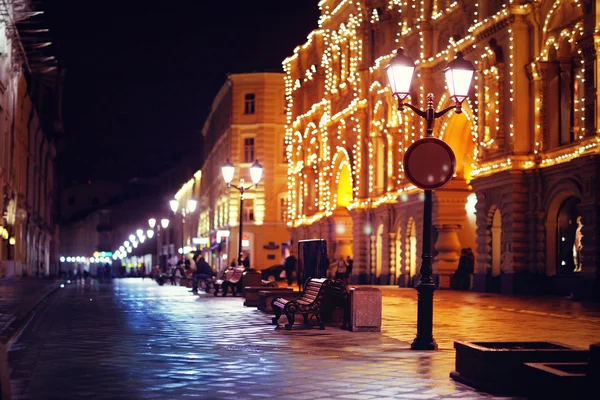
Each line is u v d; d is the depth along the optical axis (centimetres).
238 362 1140
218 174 8150
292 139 6644
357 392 903
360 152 5038
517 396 888
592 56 2834
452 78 1382
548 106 3219
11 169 4794
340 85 5453
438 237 4000
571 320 1945
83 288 4309
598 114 2823
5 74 4366
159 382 963
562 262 3139
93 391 900
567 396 764
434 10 4078
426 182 1323
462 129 3941
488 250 3509
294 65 6612
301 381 977
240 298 3028
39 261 7531
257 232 7231
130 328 1669
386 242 4703
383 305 2575
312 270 2116
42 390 904
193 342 1400
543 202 3194
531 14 3272
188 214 10631
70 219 16562
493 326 1777
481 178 3488
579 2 2941
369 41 4947
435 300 2828
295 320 1881
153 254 12938
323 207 5831
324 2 5903
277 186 7238
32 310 2061
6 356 1131
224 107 7925
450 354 1248
